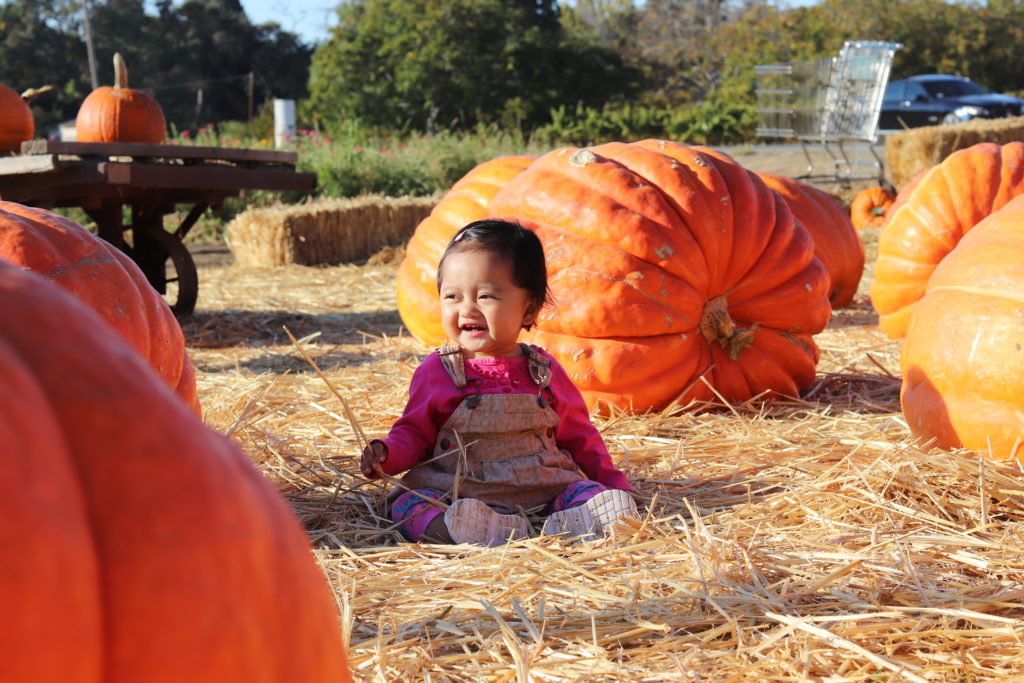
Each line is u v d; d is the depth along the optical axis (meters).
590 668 1.79
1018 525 2.57
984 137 16.16
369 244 11.99
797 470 3.09
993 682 1.72
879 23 42.66
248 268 11.15
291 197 16.50
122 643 0.53
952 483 2.83
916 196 5.74
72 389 0.54
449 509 2.54
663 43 58.16
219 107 59.53
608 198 3.95
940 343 3.14
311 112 36.09
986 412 3.00
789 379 4.25
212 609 0.56
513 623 1.99
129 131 7.74
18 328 0.54
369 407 4.06
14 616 0.47
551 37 37.12
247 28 60.50
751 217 4.11
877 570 2.21
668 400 3.96
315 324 7.04
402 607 2.09
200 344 6.16
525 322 2.85
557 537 2.47
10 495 0.48
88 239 2.64
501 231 2.75
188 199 7.18
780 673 1.77
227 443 0.67
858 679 1.75
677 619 1.98
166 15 59.06
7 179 6.61
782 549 2.38
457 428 2.74
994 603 2.04
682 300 3.86
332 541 2.58
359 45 35.06
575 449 2.92
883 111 23.64
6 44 54.28
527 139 30.86
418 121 35.53
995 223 3.28
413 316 5.05
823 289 4.31
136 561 0.53
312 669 0.64
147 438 0.56
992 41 42.03
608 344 3.83
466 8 35.19
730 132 29.94
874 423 3.78
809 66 15.94
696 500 2.85
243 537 0.59
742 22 46.56
